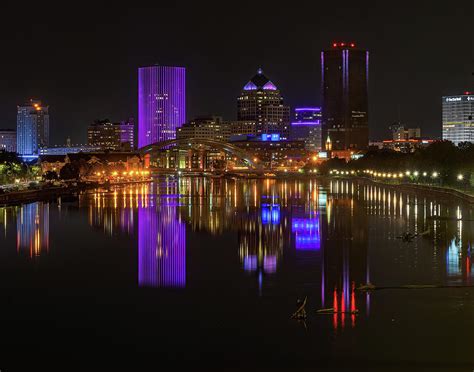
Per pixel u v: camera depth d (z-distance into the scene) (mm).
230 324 86250
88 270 119938
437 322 84938
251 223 188625
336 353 75938
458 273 111250
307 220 193625
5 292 103938
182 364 74250
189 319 88625
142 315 90812
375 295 97750
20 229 177125
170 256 132875
